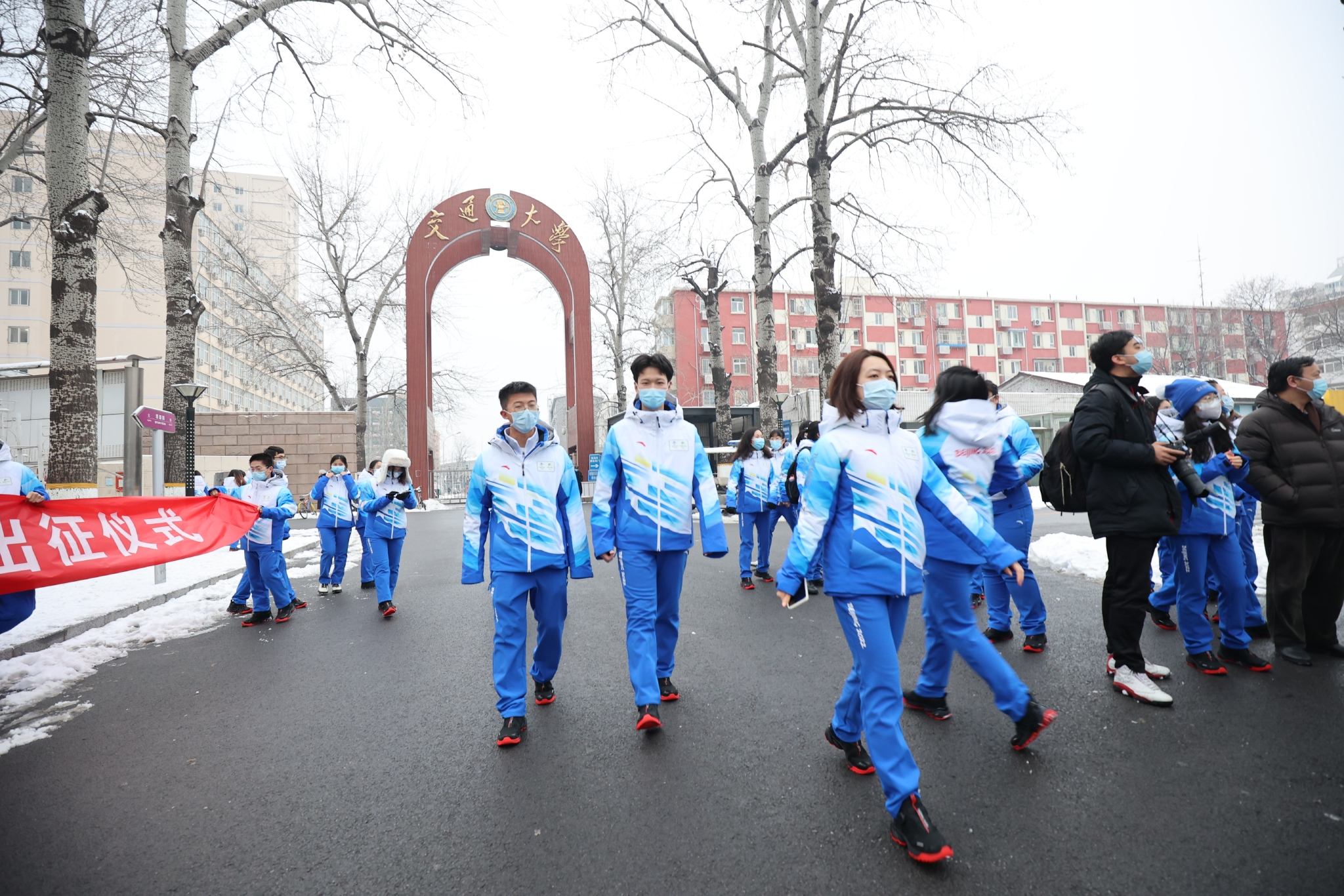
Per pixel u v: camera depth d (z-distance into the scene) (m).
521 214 29.16
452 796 2.92
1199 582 4.07
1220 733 3.20
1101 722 3.39
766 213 16.86
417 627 6.40
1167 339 58.25
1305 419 4.19
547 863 2.37
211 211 47.00
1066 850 2.31
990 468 3.48
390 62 15.39
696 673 4.52
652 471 3.81
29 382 23.03
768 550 7.91
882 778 2.42
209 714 4.17
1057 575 7.42
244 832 2.69
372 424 80.88
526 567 3.68
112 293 45.84
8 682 4.90
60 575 4.68
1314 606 4.33
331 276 30.39
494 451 3.83
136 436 11.58
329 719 3.98
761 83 17.44
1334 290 51.31
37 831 2.75
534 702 4.09
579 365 28.91
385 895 2.23
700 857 2.36
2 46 11.67
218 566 10.35
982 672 2.98
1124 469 3.69
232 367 55.75
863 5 13.55
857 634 2.55
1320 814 2.48
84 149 10.67
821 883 2.19
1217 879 2.13
